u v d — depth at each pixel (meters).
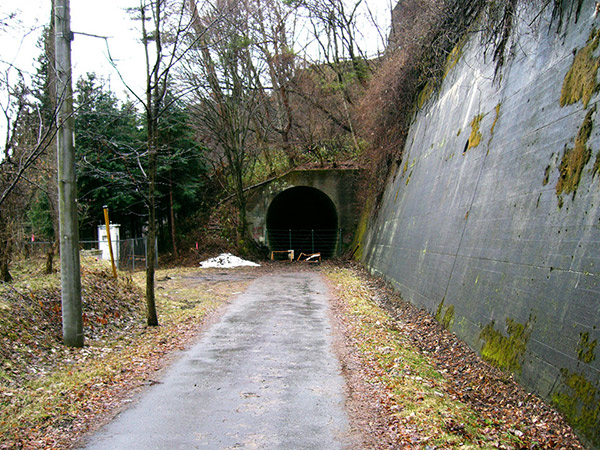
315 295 16.17
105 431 5.45
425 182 14.91
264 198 31.45
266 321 11.86
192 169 29.91
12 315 8.90
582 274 5.55
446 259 10.74
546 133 7.35
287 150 33.31
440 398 6.18
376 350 8.65
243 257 29.34
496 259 8.05
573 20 7.50
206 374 7.63
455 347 8.48
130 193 25.72
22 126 8.96
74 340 8.95
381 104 24.36
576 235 5.90
